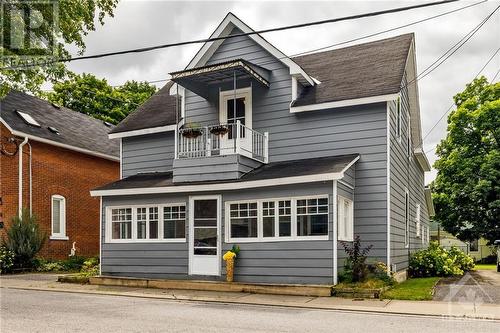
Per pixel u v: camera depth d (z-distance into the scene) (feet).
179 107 58.90
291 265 40.98
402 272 49.32
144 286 45.78
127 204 49.96
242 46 52.65
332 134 48.08
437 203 110.63
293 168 44.88
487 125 100.27
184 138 51.42
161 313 30.55
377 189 45.52
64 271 63.16
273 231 42.42
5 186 63.62
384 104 46.06
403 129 56.13
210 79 50.52
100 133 86.89
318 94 49.85
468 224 114.52
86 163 76.89
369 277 40.98
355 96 46.19
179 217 47.50
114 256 49.90
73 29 55.52
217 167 46.42
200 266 45.50
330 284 39.19
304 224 41.29
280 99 50.67
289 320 28.09
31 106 76.79
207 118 53.98
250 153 49.93
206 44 52.75
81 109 121.08
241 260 43.32
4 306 33.37
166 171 57.26
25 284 48.01
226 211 44.78
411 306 33.19
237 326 26.02
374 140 46.16
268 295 39.27
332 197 39.96
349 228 44.70
